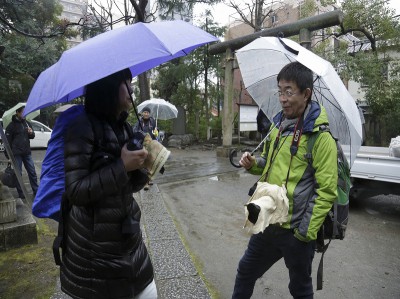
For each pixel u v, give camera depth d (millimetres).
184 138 15789
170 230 4246
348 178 1858
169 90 18031
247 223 1691
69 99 1727
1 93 15297
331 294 2854
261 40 2154
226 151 11711
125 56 1284
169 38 1425
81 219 1445
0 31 10680
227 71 11367
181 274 3076
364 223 4770
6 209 3648
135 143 1426
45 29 15789
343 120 2139
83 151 1361
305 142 1768
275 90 2543
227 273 3238
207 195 6359
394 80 11648
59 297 2672
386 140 12750
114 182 1317
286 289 2922
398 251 3779
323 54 12203
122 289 1474
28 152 5957
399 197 6195
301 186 1780
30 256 3438
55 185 1552
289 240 1806
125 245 1485
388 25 11305
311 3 13398
